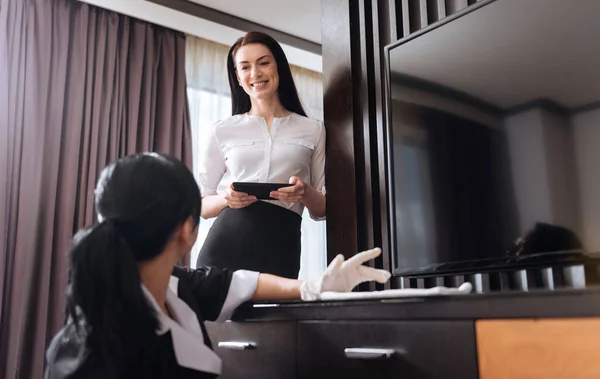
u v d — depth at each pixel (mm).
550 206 1099
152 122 2887
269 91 1814
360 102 1688
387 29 1667
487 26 1258
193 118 3070
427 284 1479
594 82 1064
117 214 860
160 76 2980
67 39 2723
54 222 2584
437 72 1344
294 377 1045
